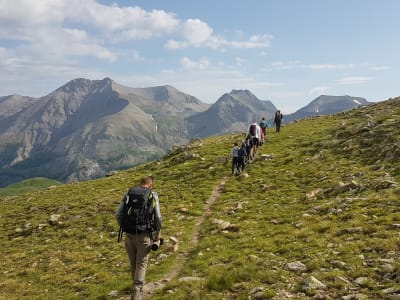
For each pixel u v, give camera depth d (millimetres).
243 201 26906
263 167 37469
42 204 42188
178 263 16547
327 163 32281
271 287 11352
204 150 53281
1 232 33781
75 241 25875
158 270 15742
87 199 39594
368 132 36625
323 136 44125
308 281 11094
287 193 26609
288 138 50094
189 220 25031
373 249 13039
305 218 19328
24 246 27734
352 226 16109
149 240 11969
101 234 26375
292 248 15039
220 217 23922
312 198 23609
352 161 30516
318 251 13969
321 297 10062
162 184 40406
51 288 16922
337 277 11188
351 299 9766
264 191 28938
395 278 10508
